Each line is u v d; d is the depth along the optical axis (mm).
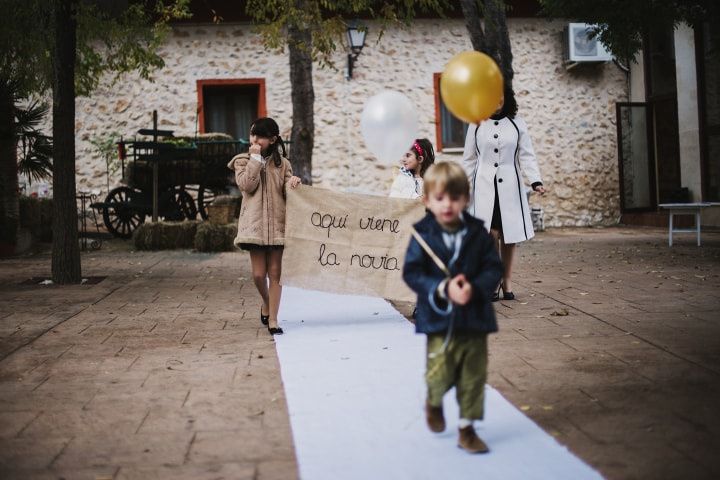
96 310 6504
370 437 3125
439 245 2947
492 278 2891
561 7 10203
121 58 10516
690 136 15273
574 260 9672
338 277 5633
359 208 5668
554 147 16938
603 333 5035
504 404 3516
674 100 16172
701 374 3941
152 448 3061
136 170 13195
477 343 2930
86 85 10250
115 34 9852
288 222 5551
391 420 3342
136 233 12211
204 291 7617
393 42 16188
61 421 3439
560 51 16844
